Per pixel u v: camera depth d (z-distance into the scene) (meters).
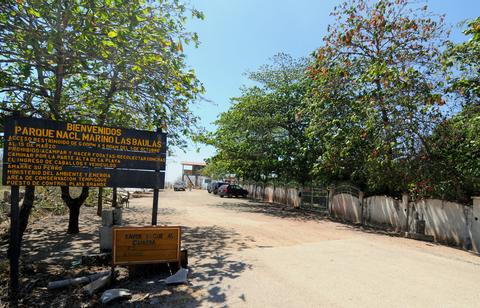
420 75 11.43
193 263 6.93
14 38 5.95
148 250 5.94
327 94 13.58
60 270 6.32
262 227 12.66
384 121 11.80
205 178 63.06
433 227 11.09
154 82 7.42
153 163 6.15
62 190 10.23
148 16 7.26
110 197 20.92
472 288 5.67
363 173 13.97
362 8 13.22
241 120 21.39
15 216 5.14
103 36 6.42
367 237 10.95
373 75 11.57
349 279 5.96
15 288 5.03
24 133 5.25
